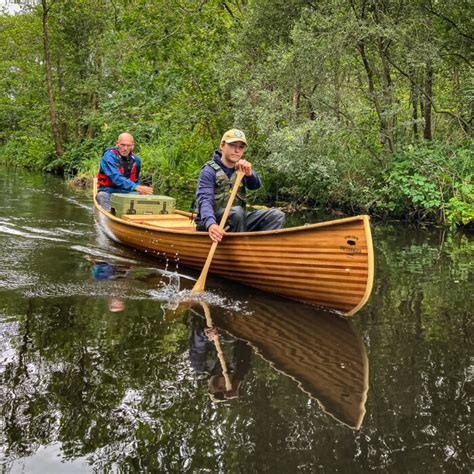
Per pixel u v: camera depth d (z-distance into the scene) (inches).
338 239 126.2
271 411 80.7
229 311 129.9
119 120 521.3
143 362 96.6
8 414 77.4
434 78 361.1
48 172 663.1
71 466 66.5
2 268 160.4
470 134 329.4
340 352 105.4
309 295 136.8
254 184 166.4
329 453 70.3
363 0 311.1
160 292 143.8
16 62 857.5
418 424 78.1
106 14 599.2
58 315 120.6
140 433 73.7
